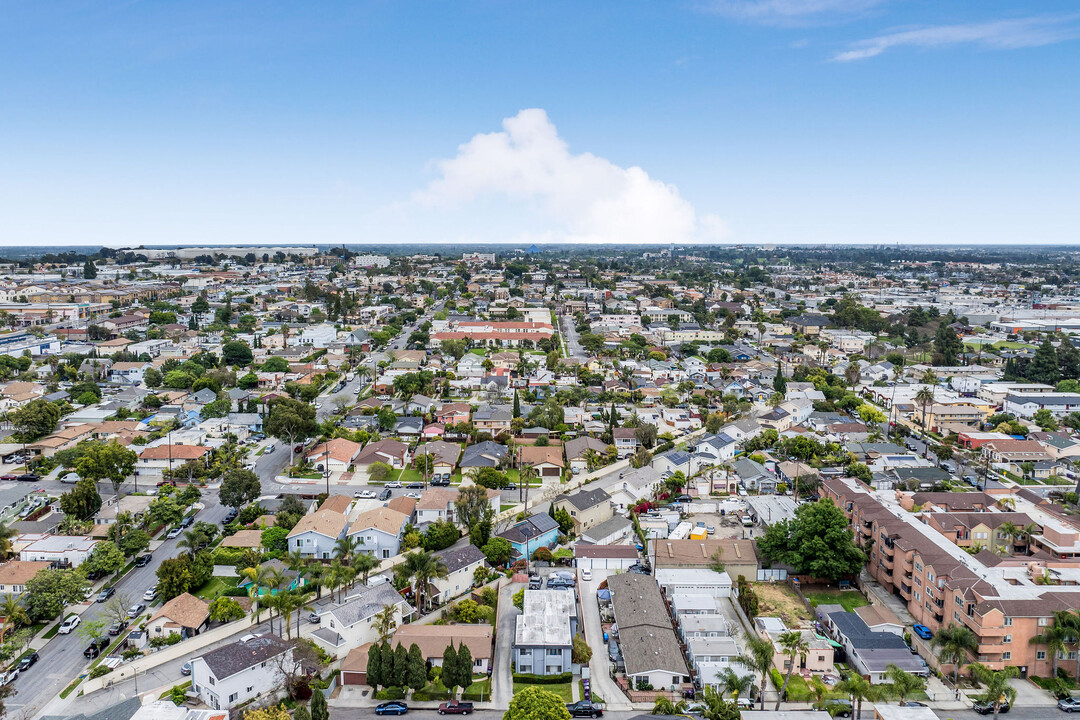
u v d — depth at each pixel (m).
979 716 83.88
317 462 162.62
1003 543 123.62
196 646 95.69
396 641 92.81
